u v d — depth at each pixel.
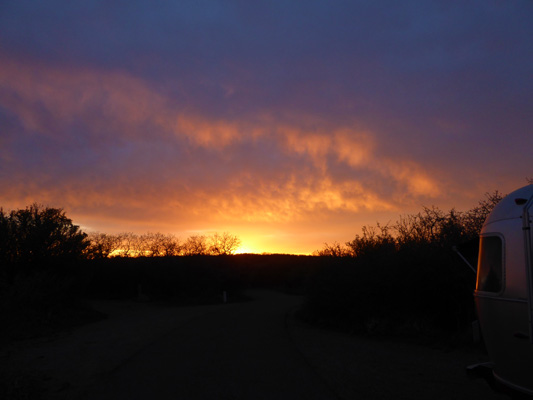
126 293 42.88
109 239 43.66
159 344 12.16
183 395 7.04
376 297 16.44
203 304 36.94
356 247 18.53
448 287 14.39
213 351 11.07
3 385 7.25
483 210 14.52
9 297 16.28
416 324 15.16
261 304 35.12
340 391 7.42
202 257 45.34
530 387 5.33
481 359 10.84
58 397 6.94
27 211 22.59
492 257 6.19
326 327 18.11
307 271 21.08
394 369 9.49
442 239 14.84
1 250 21.02
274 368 9.11
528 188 6.03
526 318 5.36
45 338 13.96
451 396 7.36
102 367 9.14
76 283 22.69
